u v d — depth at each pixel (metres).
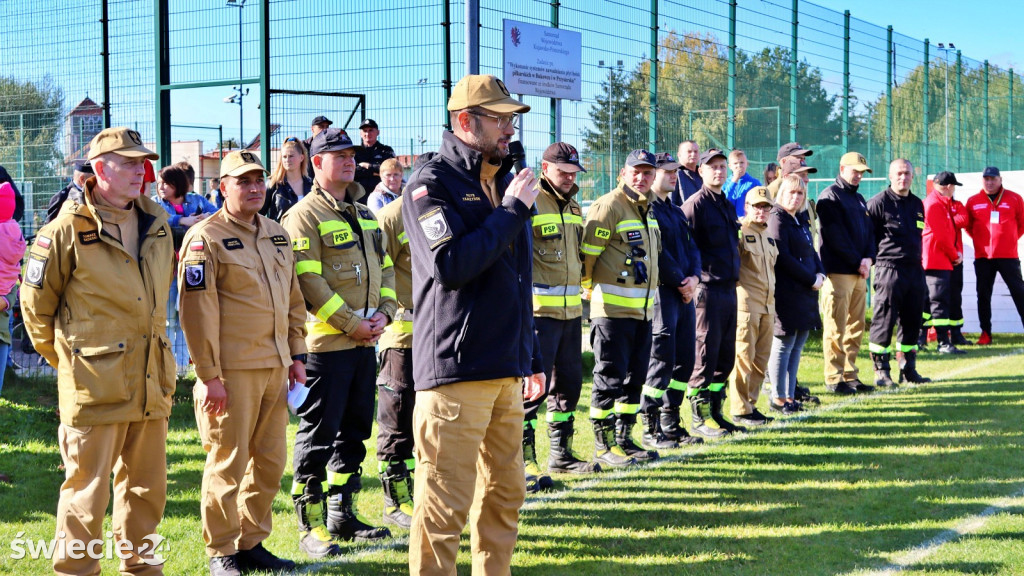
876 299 9.62
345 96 9.75
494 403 3.70
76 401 3.79
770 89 13.49
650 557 4.68
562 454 6.38
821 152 14.67
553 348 6.04
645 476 6.24
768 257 7.84
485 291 3.55
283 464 4.51
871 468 6.29
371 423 5.01
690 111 11.96
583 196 10.54
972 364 10.84
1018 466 6.25
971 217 12.45
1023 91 21.86
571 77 10.14
